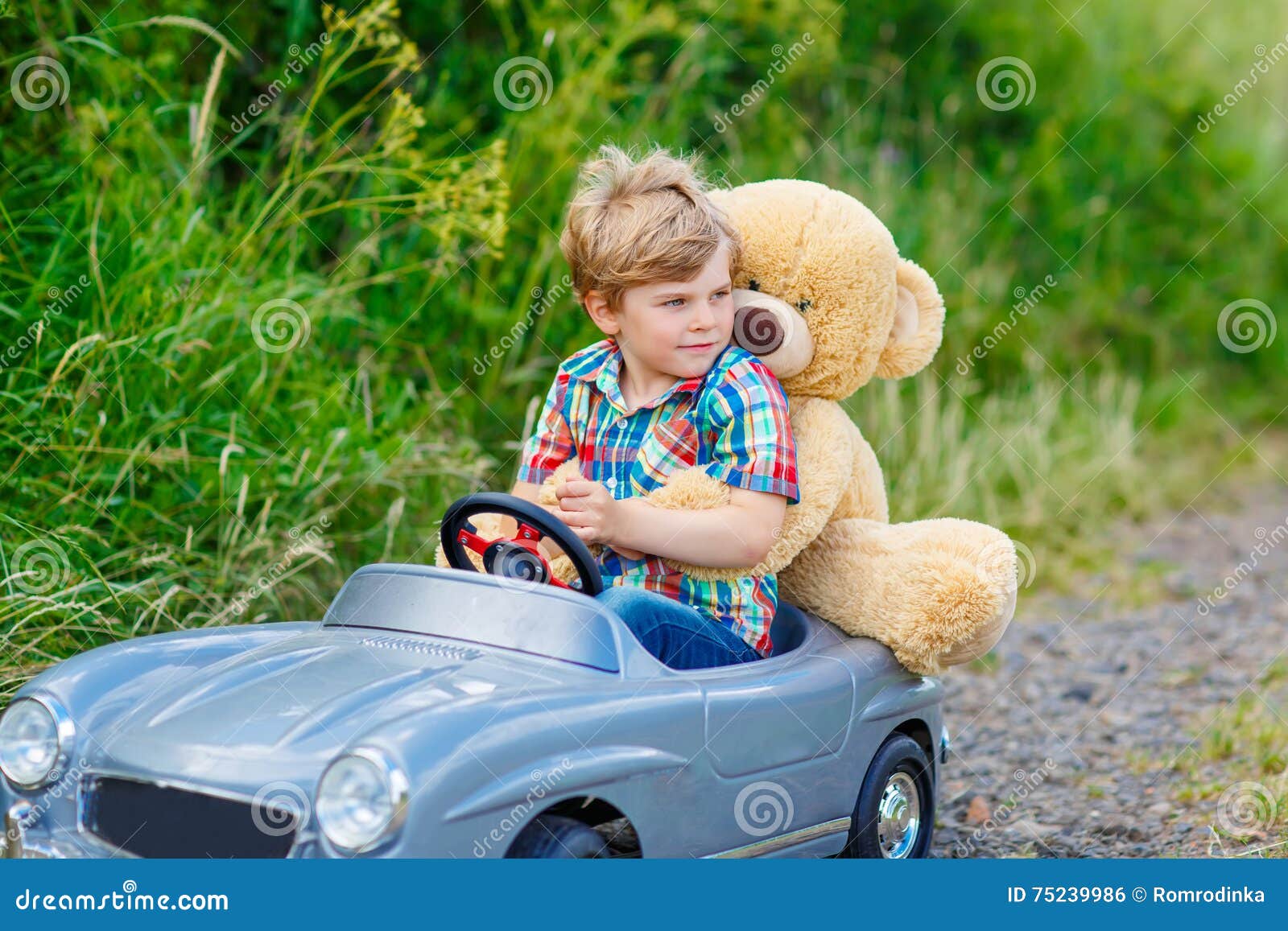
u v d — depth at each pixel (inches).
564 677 164.1
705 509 193.8
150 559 249.9
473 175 358.9
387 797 135.6
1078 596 433.7
